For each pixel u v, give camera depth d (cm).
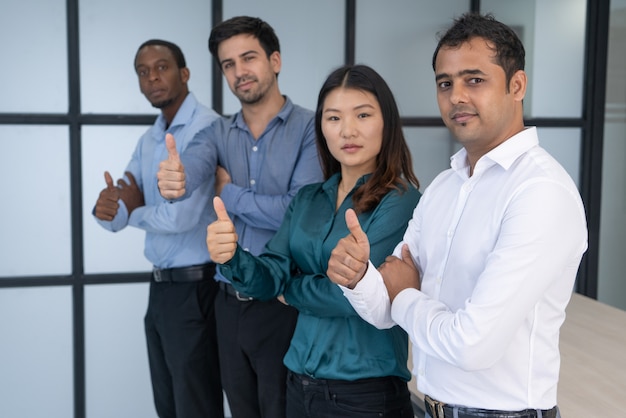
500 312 133
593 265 404
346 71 195
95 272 362
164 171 227
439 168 383
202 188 274
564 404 205
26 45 341
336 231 195
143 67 293
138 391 371
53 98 346
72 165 350
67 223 355
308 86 366
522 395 141
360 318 187
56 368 363
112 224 295
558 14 383
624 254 409
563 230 134
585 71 389
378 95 193
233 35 258
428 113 378
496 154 143
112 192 285
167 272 291
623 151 400
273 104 268
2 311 355
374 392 185
